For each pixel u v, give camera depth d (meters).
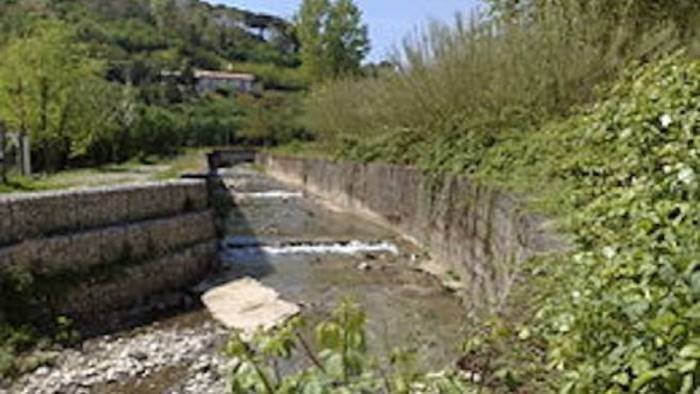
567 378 3.44
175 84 88.75
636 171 6.62
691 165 4.83
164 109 72.62
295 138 61.00
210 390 9.62
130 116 48.50
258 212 27.91
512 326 4.66
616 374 3.16
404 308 12.63
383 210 23.80
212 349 11.50
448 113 19.78
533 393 3.87
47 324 12.04
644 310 3.21
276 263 17.80
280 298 14.31
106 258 14.10
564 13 15.62
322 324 2.90
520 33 16.75
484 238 12.83
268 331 3.03
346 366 2.80
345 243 20.23
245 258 18.56
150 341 12.09
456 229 15.45
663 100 6.45
